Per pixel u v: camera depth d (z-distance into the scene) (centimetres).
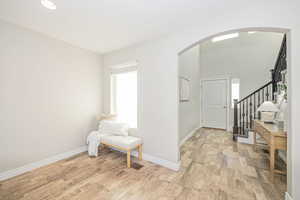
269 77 455
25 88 206
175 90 218
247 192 162
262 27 149
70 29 210
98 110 319
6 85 189
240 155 269
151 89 245
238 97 496
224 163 236
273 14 143
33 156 215
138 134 263
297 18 134
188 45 202
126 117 302
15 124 197
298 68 133
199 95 542
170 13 170
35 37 217
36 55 218
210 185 176
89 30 213
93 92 308
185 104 365
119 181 184
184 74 358
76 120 276
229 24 166
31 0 146
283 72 256
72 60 269
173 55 218
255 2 150
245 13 157
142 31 216
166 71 227
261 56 465
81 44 267
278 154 259
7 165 190
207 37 185
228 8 160
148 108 249
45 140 229
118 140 238
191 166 226
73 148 271
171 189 168
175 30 212
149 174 202
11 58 193
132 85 292
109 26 201
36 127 219
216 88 530
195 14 172
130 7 159
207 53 547
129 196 156
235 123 377
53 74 240
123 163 236
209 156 266
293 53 135
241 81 489
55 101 243
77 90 278
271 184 177
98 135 269
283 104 239
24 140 205
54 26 201
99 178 191
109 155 270
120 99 311
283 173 195
